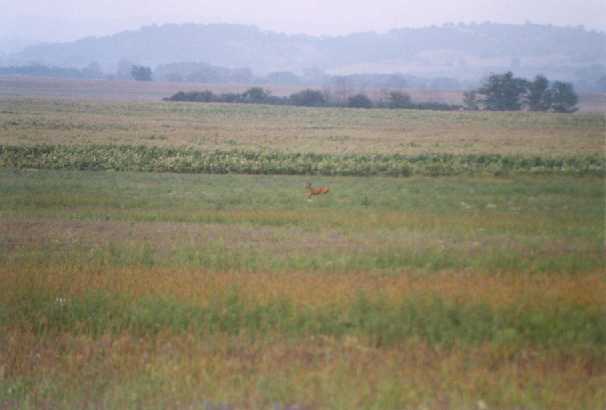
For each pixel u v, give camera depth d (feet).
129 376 117.19
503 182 393.70
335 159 507.30
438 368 115.65
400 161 497.05
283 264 187.83
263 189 367.04
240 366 118.21
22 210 293.23
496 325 133.49
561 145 607.37
